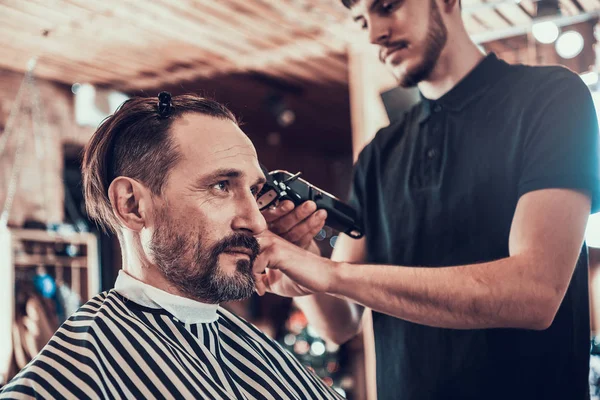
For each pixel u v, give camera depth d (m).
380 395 1.54
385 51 1.52
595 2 2.84
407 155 1.56
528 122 1.36
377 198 1.62
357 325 1.68
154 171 1.12
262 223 1.13
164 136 1.12
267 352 1.31
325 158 7.60
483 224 1.40
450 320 1.22
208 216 1.10
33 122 4.49
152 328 1.11
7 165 4.33
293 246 1.27
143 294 1.13
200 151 1.11
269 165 6.79
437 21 1.45
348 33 3.76
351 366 5.21
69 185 5.08
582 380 1.39
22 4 3.17
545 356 1.35
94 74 4.48
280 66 4.43
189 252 1.10
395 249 1.52
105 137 1.18
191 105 1.17
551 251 1.22
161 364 1.05
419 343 1.45
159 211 1.11
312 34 3.80
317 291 1.26
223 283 1.11
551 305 1.21
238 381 1.21
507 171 1.38
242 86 4.86
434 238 1.46
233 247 1.12
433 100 1.52
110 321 1.06
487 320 1.21
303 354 5.04
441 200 1.46
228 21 3.57
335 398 1.36
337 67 4.46
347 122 6.19
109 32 3.65
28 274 3.75
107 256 5.04
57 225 4.05
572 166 1.26
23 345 3.52
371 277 1.24
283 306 6.48
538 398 1.35
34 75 4.49
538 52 3.05
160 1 3.24
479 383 1.37
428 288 1.21
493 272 1.21
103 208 1.20
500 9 2.99
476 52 1.51
